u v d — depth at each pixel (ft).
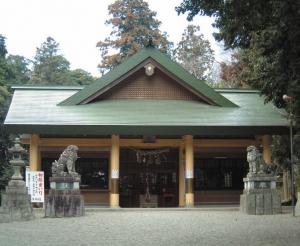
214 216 63.93
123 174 94.02
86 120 81.51
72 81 199.93
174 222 55.93
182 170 92.63
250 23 42.01
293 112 55.93
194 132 81.66
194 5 43.29
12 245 38.09
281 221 56.03
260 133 82.43
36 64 222.69
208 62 189.98
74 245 37.96
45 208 64.90
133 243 38.96
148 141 91.20
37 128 79.46
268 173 69.21
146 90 92.38
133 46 168.04
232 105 90.84
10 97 121.39
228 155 96.27
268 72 55.52
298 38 37.55
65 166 67.51
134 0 180.24
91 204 92.32
